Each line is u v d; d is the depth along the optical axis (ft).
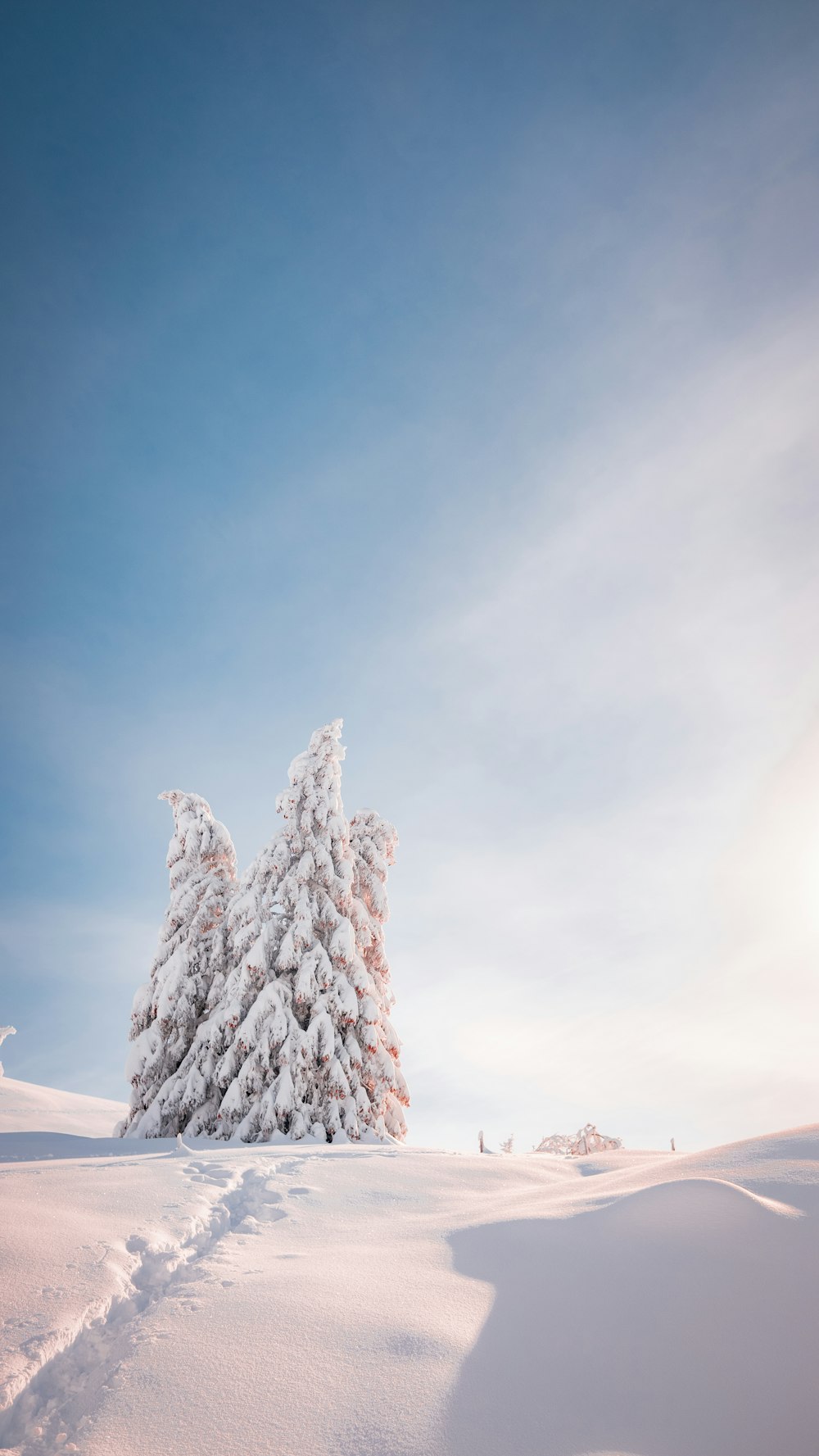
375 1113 61.21
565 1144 106.22
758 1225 14.14
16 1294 13.50
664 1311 12.49
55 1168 26.25
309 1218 21.33
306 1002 60.44
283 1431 10.11
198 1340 12.61
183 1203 21.09
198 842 73.05
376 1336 12.50
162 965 67.31
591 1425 10.05
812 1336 11.26
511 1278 14.62
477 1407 10.48
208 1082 58.95
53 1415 10.91
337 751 74.02
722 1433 9.77
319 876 68.08
